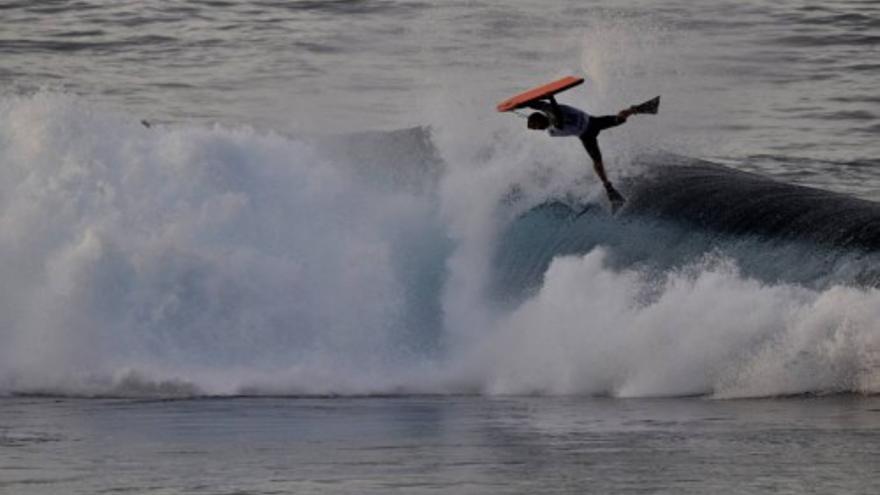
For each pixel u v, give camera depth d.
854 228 72.12
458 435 58.88
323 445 56.84
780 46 138.12
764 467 50.56
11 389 73.06
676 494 47.00
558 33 137.88
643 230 77.88
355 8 149.75
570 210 80.69
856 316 66.25
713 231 75.88
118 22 146.88
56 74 130.12
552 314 74.81
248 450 55.75
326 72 129.00
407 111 115.56
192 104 120.62
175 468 52.03
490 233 80.75
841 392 66.69
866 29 144.88
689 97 118.44
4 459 54.03
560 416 63.19
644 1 150.50
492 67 126.25
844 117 118.81
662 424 59.88
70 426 62.12
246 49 137.12
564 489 48.09
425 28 141.25
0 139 80.75
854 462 51.09
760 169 105.06
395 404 68.50
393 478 50.09
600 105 94.62
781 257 72.31
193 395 71.69
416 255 80.31
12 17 148.62
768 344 68.19
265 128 111.38
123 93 124.38
